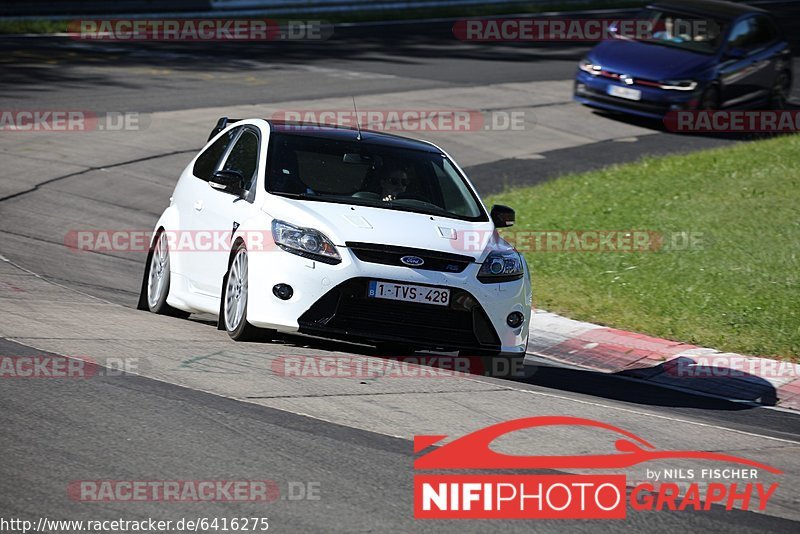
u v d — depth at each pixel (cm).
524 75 9038
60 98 6862
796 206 5053
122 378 2348
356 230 2684
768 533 1827
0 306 2972
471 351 2734
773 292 3938
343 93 7681
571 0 14550
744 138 7300
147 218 4888
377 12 12694
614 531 1762
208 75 8025
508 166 6309
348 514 1720
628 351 3384
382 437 2134
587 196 5444
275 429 2105
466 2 13862
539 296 3909
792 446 2450
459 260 2708
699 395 2997
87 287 3603
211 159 3300
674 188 5528
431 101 7675
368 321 2641
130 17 10850
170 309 3284
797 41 11438
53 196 4994
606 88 7412
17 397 2148
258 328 2733
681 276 4141
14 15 10388
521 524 1756
